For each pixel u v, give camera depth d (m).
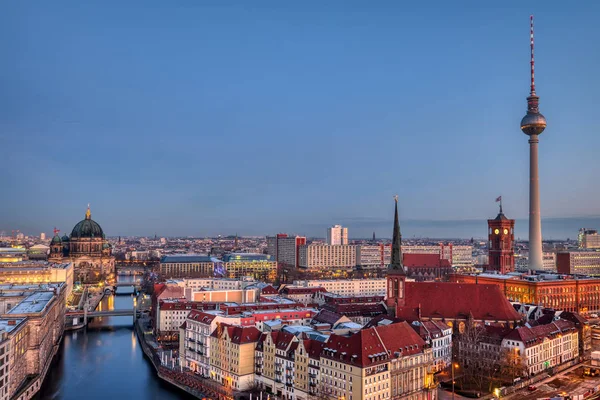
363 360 189.62
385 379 195.88
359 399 187.25
